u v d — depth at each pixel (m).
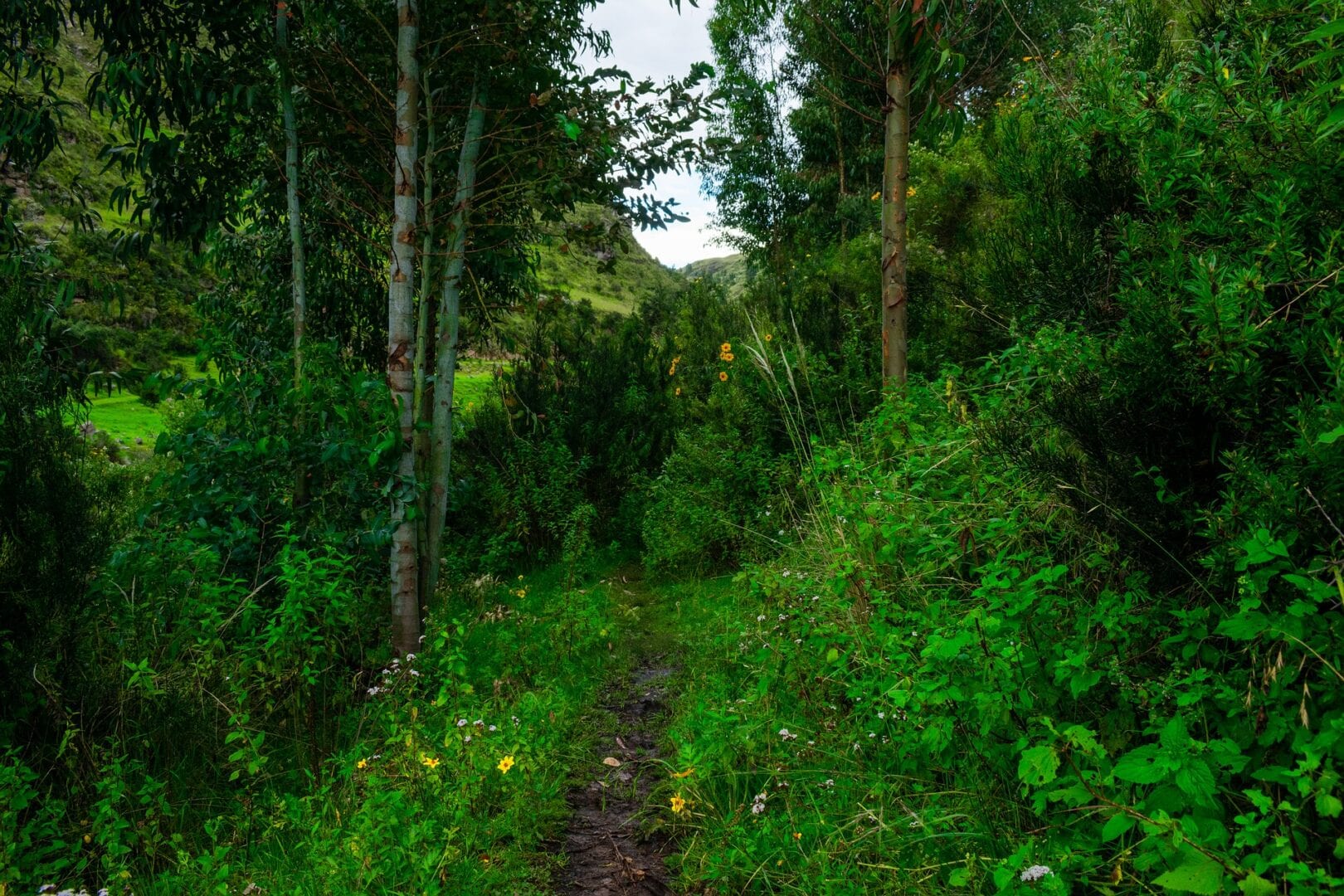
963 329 6.05
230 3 5.77
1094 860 2.04
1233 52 2.73
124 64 5.52
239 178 6.37
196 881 2.96
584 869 3.21
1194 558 2.32
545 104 6.26
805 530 5.44
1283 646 1.83
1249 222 2.27
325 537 5.09
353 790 3.51
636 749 4.42
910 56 5.23
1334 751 1.68
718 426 8.94
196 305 7.51
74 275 5.52
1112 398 2.37
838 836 2.77
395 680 4.79
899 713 2.94
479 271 7.45
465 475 9.77
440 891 2.83
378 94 5.97
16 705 3.51
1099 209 3.32
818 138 20.27
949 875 2.32
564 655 5.73
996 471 3.42
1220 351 2.02
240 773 3.96
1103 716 2.38
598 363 11.55
